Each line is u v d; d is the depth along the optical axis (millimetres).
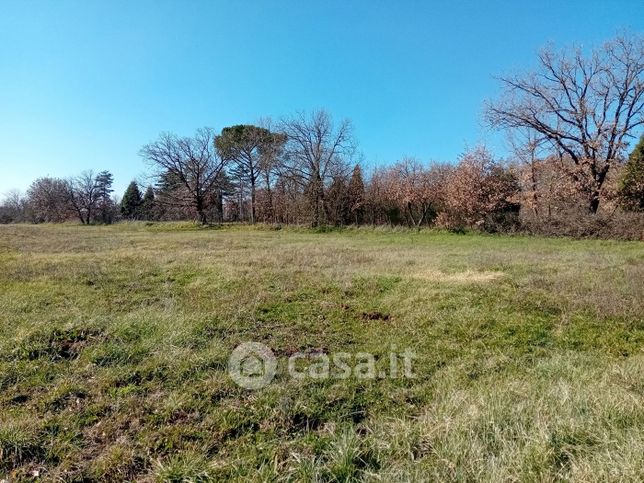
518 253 14688
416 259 13016
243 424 3605
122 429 3508
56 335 5355
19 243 19297
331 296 8125
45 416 3627
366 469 2926
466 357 5215
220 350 5137
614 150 22844
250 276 9781
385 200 36062
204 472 2883
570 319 6570
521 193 27125
